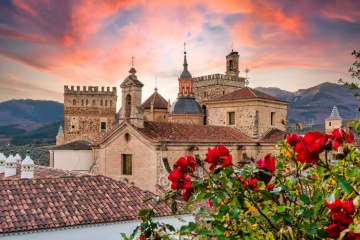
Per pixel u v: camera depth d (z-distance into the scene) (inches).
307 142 192.7
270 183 232.8
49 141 5118.1
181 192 233.5
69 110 3860.7
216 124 2074.3
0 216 749.3
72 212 820.0
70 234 778.8
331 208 178.9
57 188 899.4
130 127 1507.1
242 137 1859.0
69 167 2049.7
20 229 724.0
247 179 219.1
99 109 3924.7
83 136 3882.9
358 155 229.9
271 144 1838.1
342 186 185.8
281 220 211.9
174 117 2352.4
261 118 1939.0
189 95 2397.9
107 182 987.9
